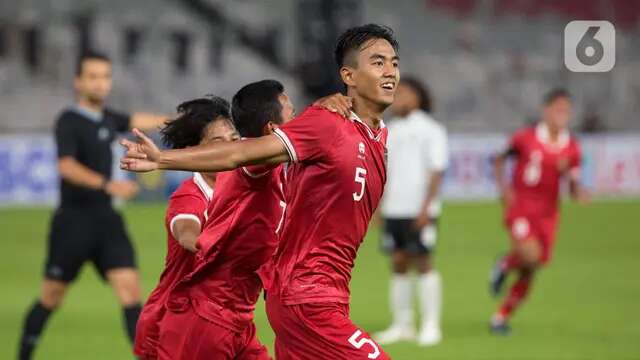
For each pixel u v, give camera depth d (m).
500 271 37.12
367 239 61.78
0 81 92.44
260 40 97.19
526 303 40.91
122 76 93.94
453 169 80.25
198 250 17.16
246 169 16.53
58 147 28.09
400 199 33.81
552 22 102.31
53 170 75.50
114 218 28.17
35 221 66.94
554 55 101.00
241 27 97.12
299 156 15.82
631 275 47.72
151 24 95.75
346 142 16.16
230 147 14.96
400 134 34.06
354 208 16.62
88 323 36.72
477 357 30.75
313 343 16.77
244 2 97.62
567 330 35.22
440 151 33.84
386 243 34.22
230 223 17.00
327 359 16.77
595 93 98.94
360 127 16.52
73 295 42.97
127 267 27.84
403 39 101.00
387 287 44.50
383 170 17.00
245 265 17.42
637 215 71.38
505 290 43.59
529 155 36.44
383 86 16.56
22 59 93.38
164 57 95.50
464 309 39.50
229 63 96.56
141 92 93.94
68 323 36.72
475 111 98.31
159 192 76.69
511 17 102.50
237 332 17.69
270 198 17.03
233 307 17.58
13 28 93.38
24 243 58.09
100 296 42.75
